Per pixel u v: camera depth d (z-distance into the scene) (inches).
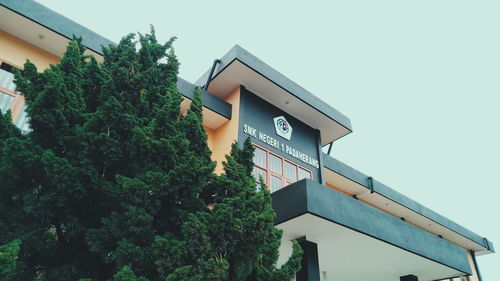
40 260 164.6
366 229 296.8
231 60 380.8
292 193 280.8
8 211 160.6
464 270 386.9
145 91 204.2
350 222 286.4
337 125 477.1
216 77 398.6
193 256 154.4
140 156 175.2
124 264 152.0
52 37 314.7
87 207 171.8
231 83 406.9
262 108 420.8
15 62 304.2
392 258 351.3
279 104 438.0
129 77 199.9
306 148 450.0
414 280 398.3
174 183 167.5
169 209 173.8
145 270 157.1
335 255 343.9
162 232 174.1
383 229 314.5
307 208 260.7
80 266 167.2
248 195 189.3
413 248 334.3
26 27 305.4
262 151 391.9
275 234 205.5
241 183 198.4
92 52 324.2
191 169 169.6
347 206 293.9
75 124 179.9
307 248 301.6
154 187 162.9
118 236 159.8
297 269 195.2
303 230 291.0
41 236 159.8
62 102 173.5
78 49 209.2
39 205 151.6
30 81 173.9
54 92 166.2
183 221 169.8
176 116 193.0
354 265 370.9
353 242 313.4
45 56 325.7
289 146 427.5
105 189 168.1
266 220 169.5
